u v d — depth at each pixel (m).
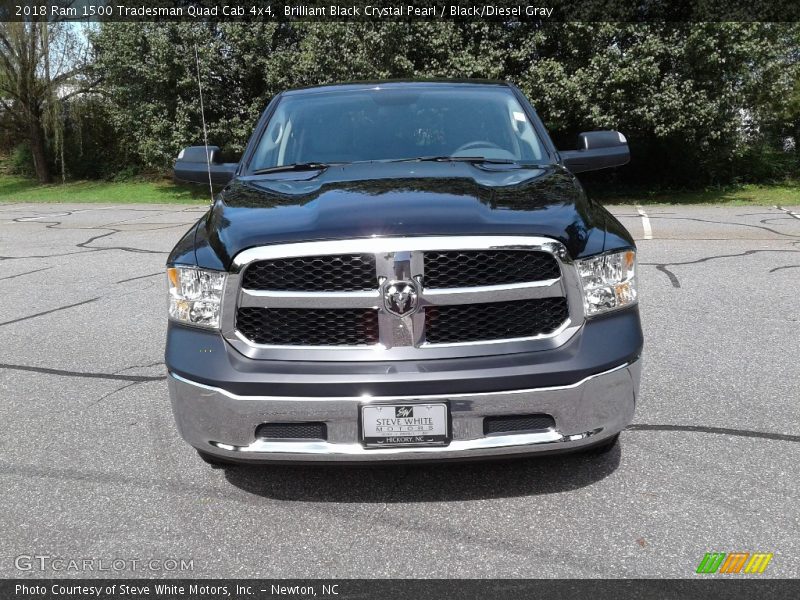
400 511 2.94
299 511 2.96
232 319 2.76
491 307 2.71
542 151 3.89
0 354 5.23
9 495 3.15
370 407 2.64
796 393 4.10
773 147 23.39
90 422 3.94
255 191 3.35
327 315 2.72
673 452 3.38
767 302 6.19
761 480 3.10
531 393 2.66
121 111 24.14
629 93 16.36
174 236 12.09
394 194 3.02
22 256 10.09
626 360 2.79
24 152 33.03
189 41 20.53
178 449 3.58
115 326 5.97
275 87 20.84
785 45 18.22
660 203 18.08
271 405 2.68
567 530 2.76
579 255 2.74
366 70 17.39
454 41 17.11
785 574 2.46
